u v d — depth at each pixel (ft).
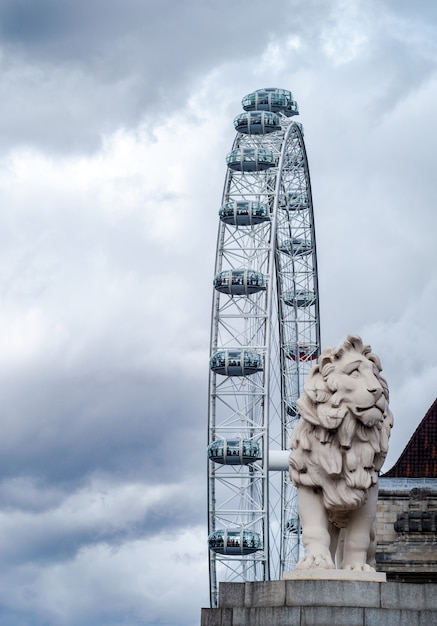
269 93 495.00
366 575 106.01
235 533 442.50
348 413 108.99
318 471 110.01
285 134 480.64
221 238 477.36
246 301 469.57
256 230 477.77
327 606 102.63
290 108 500.74
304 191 491.31
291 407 481.46
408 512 258.78
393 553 256.93
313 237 488.85
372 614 101.91
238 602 105.50
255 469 451.12
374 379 109.40
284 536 458.50
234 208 474.90
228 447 446.19
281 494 461.37
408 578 255.50
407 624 101.50
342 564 111.55
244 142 485.56
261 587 105.09
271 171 483.10
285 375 485.15
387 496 268.00
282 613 103.09
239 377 464.24
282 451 450.30
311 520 110.63
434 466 287.28
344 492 109.40
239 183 480.23
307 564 108.88
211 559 447.83
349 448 109.40
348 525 111.55
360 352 111.04
